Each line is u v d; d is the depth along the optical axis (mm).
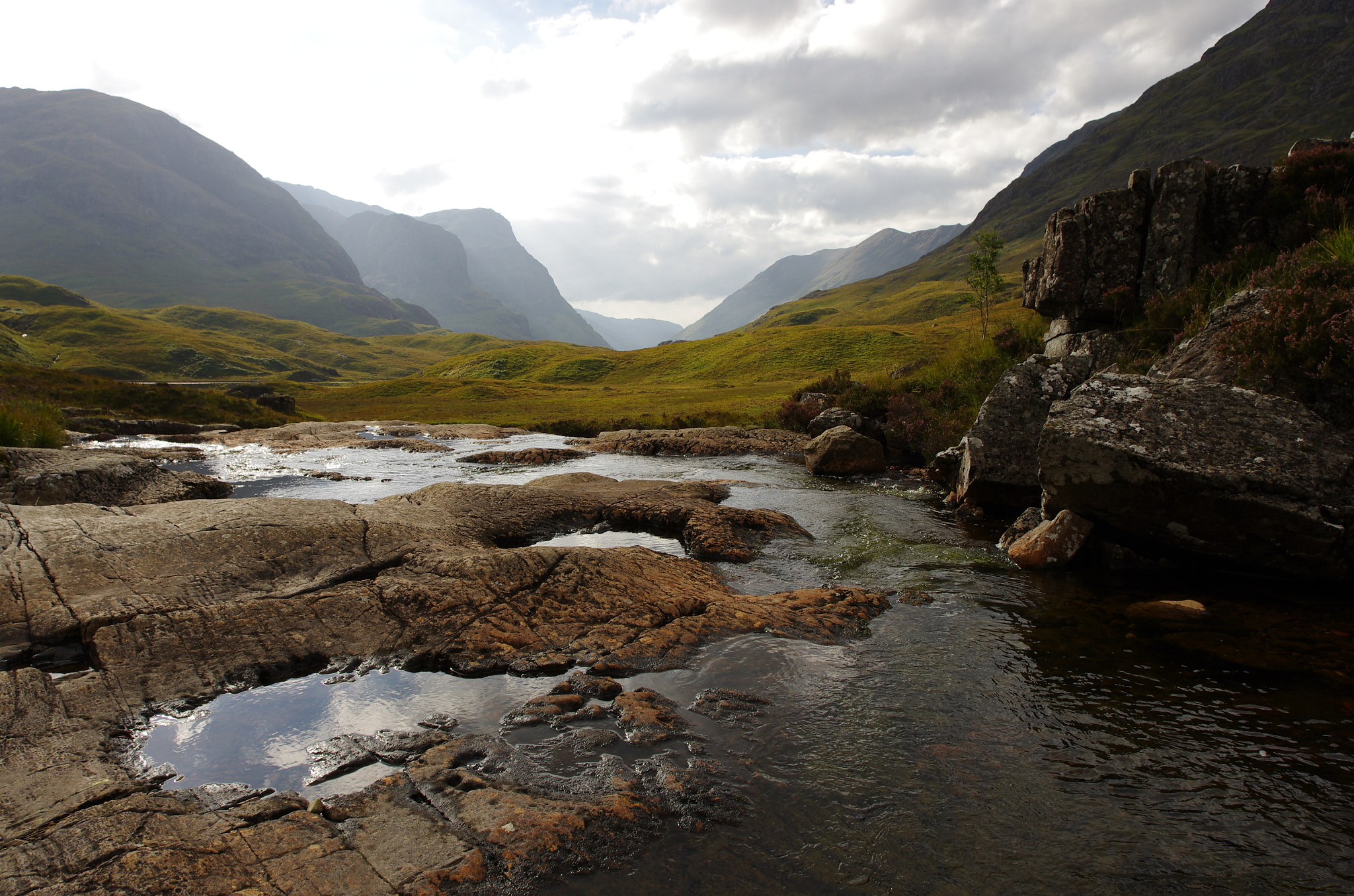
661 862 4523
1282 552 9562
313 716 6316
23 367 42562
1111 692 6875
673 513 13906
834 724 6320
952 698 6809
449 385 81062
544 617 8203
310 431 37188
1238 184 17250
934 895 4305
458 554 9805
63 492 15375
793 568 11305
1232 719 6328
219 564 8977
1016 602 9531
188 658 7027
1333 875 4465
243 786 5160
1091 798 5262
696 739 6016
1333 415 10812
